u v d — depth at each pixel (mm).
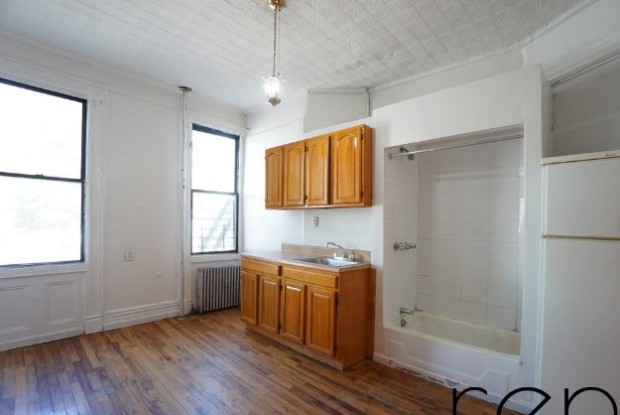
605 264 1610
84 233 3240
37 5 2389
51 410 1965
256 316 3262
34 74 2916
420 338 2512
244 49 2961
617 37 2004
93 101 3266
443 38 2684
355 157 2852
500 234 2824
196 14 2461
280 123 4145
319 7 2318
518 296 2707
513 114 2117
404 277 3141
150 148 3709
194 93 3998
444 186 3189
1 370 2430
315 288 2697
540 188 1994
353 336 2684
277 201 3631
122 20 2561
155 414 1948
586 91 2244
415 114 2605
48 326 2994
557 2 2195
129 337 3162
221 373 2477
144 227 3654
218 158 4461
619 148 2082
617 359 1574
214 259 4289
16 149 2906
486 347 2785
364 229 3166
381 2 2254
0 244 2834
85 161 3254
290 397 2166
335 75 3422
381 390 2277
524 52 2699
